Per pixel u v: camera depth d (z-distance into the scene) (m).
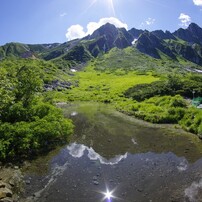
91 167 20.56
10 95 30.45
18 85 32.16
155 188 17.08
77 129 33.44
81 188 17.02
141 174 19.28
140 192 16.56
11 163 20.50
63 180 18.11
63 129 28.81
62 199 15.61
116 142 27.67
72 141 27.75
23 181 17.77
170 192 16.48
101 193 16.39
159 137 29.41
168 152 24.20
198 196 15.88
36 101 33.53
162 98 50.06
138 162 21.70
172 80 61.59
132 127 34.59
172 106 44.16
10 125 24.62
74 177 18.64
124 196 16.08
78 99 67.19
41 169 19.97
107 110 49.78
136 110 47.03
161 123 36.62
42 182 17.78
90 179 18.36
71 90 81.88
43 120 27.58
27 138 23.48
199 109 37.72
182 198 15.69
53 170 19.81
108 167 20.62
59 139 27.73
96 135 30.50
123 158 22.73
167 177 18.69
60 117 31.31
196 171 19.61
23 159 21.61
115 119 40.38
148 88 64.75
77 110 50.00
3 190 15.48
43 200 15.45
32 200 15.42
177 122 36.34
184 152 24.09
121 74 128.75
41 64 114.69
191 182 17.80
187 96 56.19
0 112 27.61
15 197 15.60
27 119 28.48
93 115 44.09
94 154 23.66
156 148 25.47
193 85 59.34
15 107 28.33
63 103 60.09
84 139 28.69
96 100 65.88
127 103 55.22
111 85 89.19
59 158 22.39
